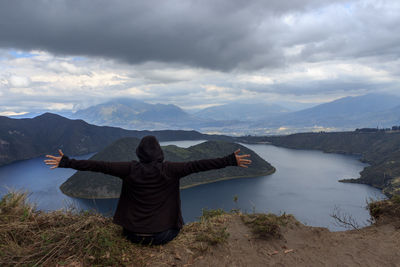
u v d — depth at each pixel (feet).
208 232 14.03
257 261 11.94
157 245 12.22
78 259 11.12
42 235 12.03
